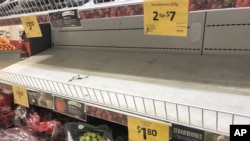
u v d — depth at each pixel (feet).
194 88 2.53
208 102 2.22
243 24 3.14
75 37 5.08
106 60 3.97
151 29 2.11
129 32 4.21
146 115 2.20
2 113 4.52
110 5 2.33
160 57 3.68
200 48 3.55
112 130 3.57
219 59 3.22
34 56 5.01
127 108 2.35
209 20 3.39
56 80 3.31
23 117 4.26
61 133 3.89
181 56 3.58
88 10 2.54
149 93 2.56
